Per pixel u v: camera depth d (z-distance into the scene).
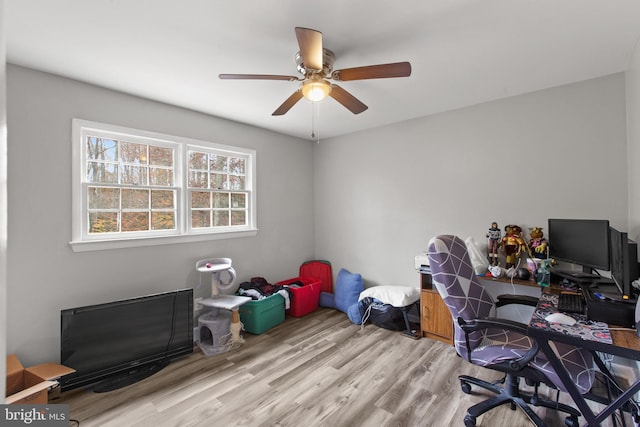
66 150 2.26
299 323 3.38
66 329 2.05
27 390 1.69
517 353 1.55
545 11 1.55
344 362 2.47
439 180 3.17
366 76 1.77
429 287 3.05
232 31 1.71
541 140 2.57
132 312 2.33
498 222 2.80
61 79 2.24
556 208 2.50
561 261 2.35
